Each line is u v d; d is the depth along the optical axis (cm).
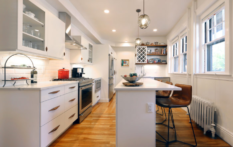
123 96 154
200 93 263
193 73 284
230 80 181
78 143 185
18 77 196
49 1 244
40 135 152
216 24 232
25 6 178
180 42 401
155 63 532
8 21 154
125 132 153
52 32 222
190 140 193
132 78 178
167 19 377
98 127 240
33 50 178
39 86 165
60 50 249
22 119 154
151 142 152
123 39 587
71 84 230
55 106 181
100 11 329
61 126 197
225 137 188
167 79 495
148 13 340
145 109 153
